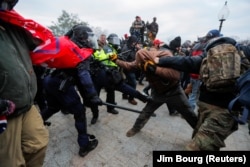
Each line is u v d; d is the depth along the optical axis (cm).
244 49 151
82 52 169
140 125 255
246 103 114
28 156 119
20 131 108
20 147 109
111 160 204
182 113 232
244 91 117
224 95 146
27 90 105
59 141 234
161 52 200
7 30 102
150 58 196
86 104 267
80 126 201
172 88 222
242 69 142
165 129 287
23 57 106
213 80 136
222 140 153
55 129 264
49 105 227
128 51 347
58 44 143
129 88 271
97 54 261
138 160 207
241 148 253
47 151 211
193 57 155
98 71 266
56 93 190
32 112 121
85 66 175
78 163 195
